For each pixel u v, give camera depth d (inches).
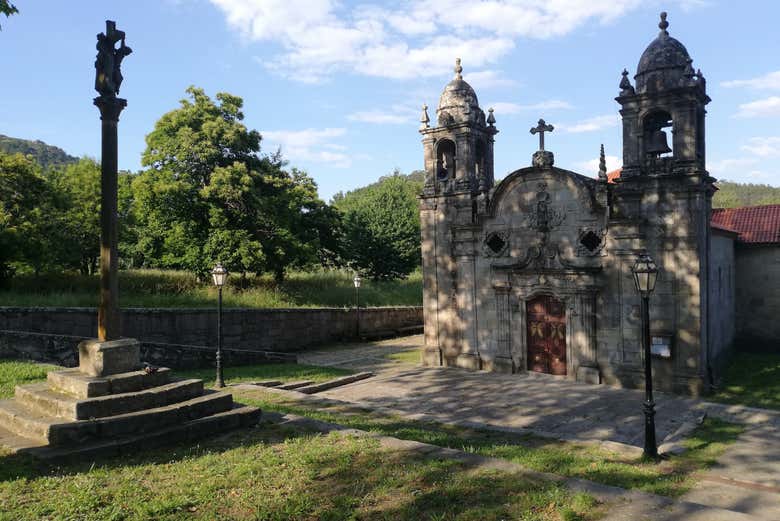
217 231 1185.4
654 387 738.8
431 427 546.6
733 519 264.2
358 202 2175.2
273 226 1263.5
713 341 796.0
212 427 400.2
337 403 620.1
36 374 555.2
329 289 1525.6
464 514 270.2
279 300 1280.8
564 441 506.3
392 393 749.3
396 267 1895.9
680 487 381.7
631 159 761.6
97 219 1194.6
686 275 717.9
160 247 1312.7
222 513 268.7
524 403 689.0
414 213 2004.2
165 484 301.4
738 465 461.4
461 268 933.2
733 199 3971.5
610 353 782.5
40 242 986.1
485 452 435.8
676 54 737.0
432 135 959.0
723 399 693.3
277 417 457.4
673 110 729.6
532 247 852.0
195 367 856.3
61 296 979.9
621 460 454.3
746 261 1030.4
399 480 312.2
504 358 884.0
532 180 852.6
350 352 1165.1
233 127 1256.2
